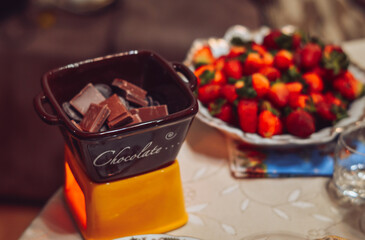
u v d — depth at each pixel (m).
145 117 0.54
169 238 0.53
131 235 0.55
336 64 0.69
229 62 0.69
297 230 0.57
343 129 0.66
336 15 1.74
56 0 1.91
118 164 0.51
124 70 0.59
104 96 0.57
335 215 0.58
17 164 1.49
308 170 0.63
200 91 0.68
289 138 0.64
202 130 0.71
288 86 0.67
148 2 1.97
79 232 0.57
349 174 0.60
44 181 1.47
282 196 0.61
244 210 0.59
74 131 0.48
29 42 1.69
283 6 1.84
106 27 1.83
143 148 0.50
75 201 0.57
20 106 1.55
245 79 0.66
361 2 1.74
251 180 0.63
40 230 0.57
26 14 1.85
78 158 0.51
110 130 0.48
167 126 0.50
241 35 0.85
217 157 0.67
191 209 0.59
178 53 1.77
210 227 0.57
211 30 1.84
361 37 1.68
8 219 1.36
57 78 0.55
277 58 0.69
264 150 0.66
